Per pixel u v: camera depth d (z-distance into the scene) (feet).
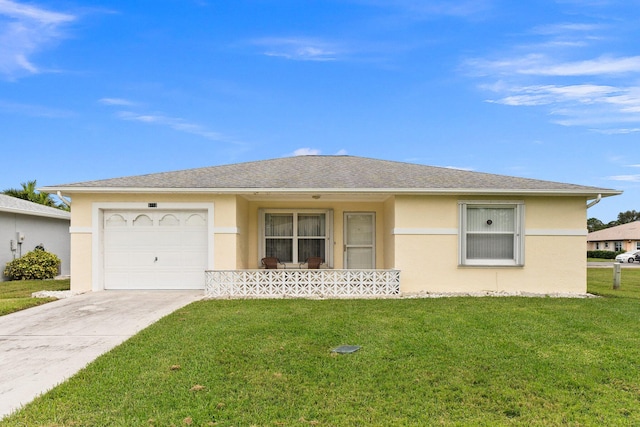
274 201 47.85
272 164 51.34
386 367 19.31
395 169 48.55
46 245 68.03
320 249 48.26
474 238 41.09
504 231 41.14
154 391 16.70
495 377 18.29
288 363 19.80
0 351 22.35
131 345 22.71
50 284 51.98
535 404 15.87
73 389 16.96
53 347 22.95
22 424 14.11
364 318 28.78
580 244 40.70
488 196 40.70
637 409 15.49
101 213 41.45
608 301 35.86
